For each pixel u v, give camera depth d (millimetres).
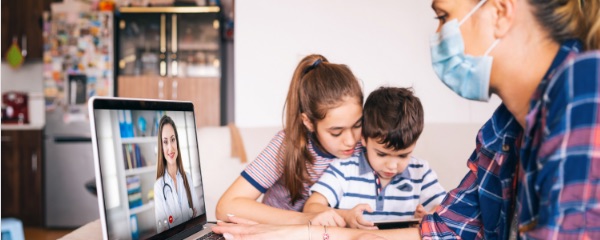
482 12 758
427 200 1588
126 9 5617
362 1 3402
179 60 5738
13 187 5344
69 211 5348
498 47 753
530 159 724
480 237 1047
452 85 823
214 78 5688
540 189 679
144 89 5676
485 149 975
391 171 1443
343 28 3432
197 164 1324
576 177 630
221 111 5816
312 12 3439
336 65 1415
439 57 815
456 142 2635
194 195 1272
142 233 1016
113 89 5473
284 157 1475
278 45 3457
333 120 1352
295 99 1441
